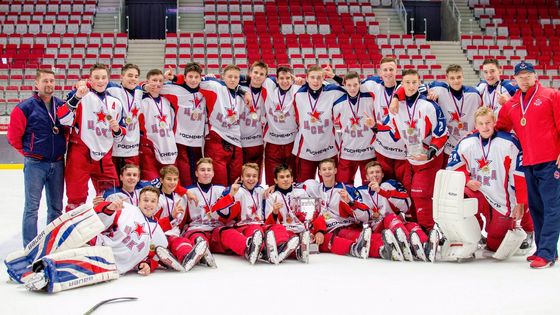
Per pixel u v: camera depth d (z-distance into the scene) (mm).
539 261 5551
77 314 4133
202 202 6359
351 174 7383
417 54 23625
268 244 5660
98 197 5570
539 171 5680
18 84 20859
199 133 7289
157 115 7027
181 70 21969
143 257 5355
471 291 4652
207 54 22312
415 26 27531
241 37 23750
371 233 6062
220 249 6309
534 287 4781
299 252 5820
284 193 6477
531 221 6355
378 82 7117
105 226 5355
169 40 23234
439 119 6641
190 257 5410
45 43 22859
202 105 7242
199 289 4750
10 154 16141
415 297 4477
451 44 24391
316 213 6523
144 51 23062
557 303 4316
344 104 7207
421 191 6672
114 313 4109
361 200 6516
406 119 6770
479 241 6258
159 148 7051
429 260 5805
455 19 25906
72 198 6512
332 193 6543
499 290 4684
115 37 23266
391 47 23719
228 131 7309
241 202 6363
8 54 21906
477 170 6074
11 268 5102
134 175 6062
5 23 23922
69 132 6461
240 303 4336
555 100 5574
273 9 25688
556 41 24672
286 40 23938
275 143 7473
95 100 6457
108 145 6555
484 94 7156
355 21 25703
